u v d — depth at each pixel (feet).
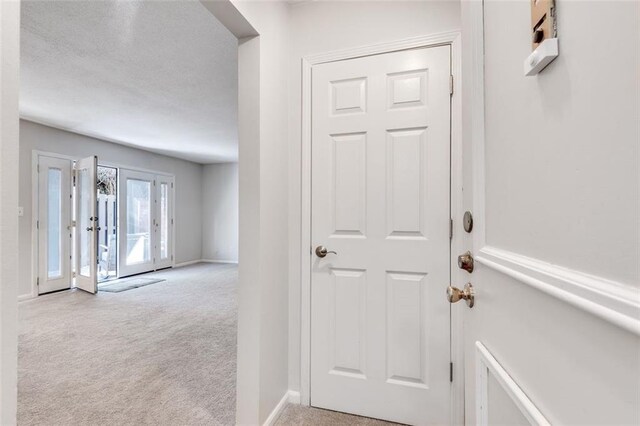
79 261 15.58
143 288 15.72
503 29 2.17
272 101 5.30
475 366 2.57
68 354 8.11
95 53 8.03
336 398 5.64
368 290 5.51
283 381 5.70
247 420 4.88
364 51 5.56
